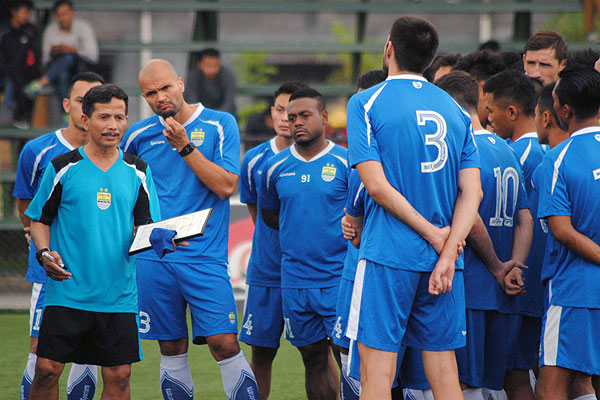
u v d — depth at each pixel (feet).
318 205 54.29
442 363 38.52
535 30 146.92
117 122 44.47
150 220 46.70
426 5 134.51
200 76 113.80
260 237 57.88
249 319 58.29
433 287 37.11
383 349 37.60
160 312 52.29
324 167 54.44
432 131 38.01
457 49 133.69
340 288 48.16
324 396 56.29
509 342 46.21
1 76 118.32
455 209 38.81
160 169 53.72
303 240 54.39
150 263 52.08
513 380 48.73
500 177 45.73
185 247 52.03
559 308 41.81
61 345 43.80
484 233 43.70
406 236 37.60
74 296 43.86
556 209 41.55
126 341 44.80
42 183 44.73
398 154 37.88
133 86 136.36
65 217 44.42
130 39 151.84
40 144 53.57
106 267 44.29
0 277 107.14
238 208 97.96
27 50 118.21
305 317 55.06
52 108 121.49
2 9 124.67
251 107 147.23
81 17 150.61
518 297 47.57
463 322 39.06
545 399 42.32
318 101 54.13
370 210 39.09
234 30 158.10
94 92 44.39
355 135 38.45
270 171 55.77
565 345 41.45
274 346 58.03
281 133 58.44
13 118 118.93
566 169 41.65
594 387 46.24
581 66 42.39
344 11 133.90
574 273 41.39
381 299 37.70
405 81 38.91
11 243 109.09
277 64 151.33
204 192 53.26
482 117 51.88
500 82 49.32
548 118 45.50
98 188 44.60
